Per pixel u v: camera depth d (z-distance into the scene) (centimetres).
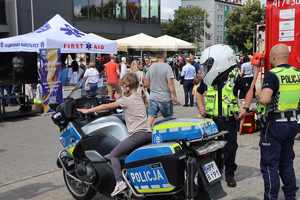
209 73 588
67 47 1568
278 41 927
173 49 2670
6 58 1522
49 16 3747
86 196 568
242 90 589
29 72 1498
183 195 462
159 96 891
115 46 1783
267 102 467
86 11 4088
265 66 907
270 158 483
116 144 523
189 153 452
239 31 6550
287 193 509
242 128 998
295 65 909
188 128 455
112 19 4347
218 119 588
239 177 664
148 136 499
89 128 548
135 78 511
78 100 571
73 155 562
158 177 463
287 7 920
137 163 477
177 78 3158
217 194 463
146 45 2666
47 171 739
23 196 617
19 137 1054
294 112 478
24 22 3581
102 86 1522
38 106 1459
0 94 1396
